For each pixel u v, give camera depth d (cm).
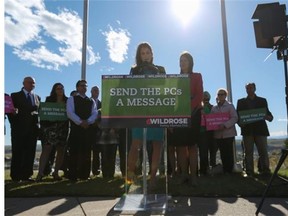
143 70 399
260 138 683
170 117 341
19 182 572
